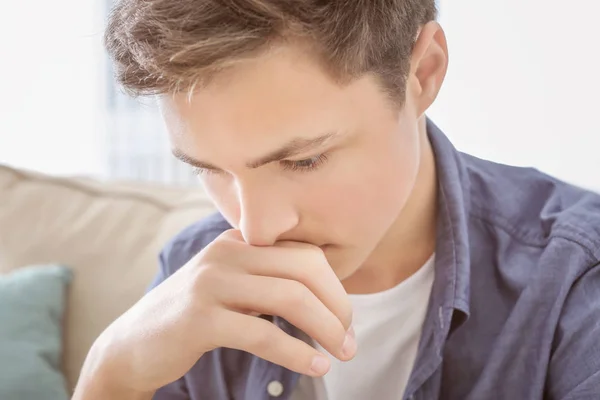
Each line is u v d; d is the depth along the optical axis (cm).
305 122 57
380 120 63
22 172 153
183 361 72
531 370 77
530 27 163
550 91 162
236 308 69
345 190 63
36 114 281
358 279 87
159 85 59
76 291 138
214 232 100
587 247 77
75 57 276
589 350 72
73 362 135
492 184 90
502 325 81
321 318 65
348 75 58
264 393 90
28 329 133
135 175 260
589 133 158
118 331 79
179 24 56
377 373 87
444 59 71
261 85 55
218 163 60
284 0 54
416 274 85
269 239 64
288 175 61
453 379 82
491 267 84
